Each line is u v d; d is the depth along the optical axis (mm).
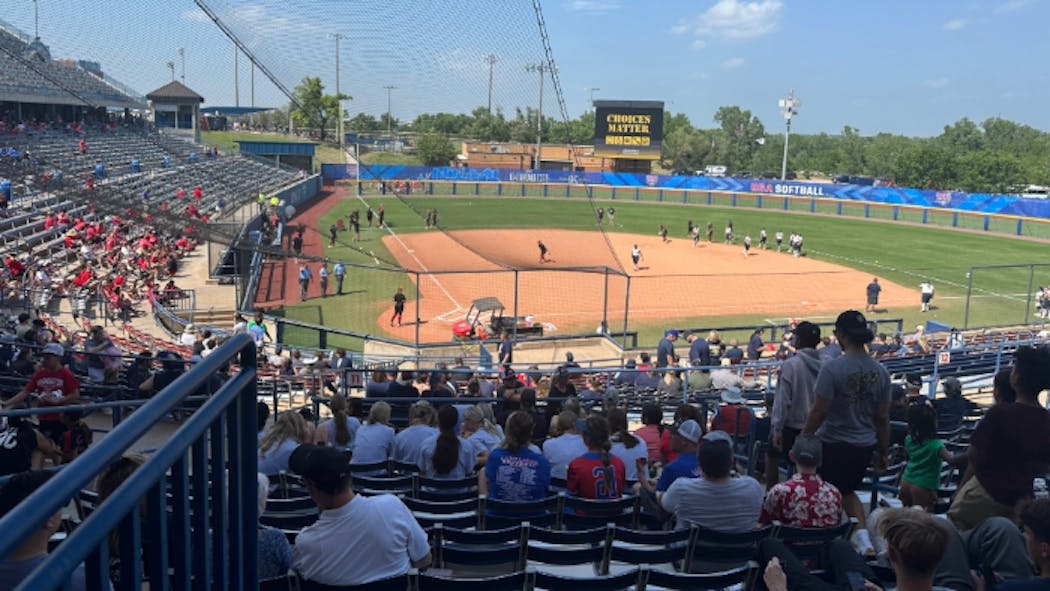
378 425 9328
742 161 158000
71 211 37781
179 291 30516
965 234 68000
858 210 80250
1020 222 67938
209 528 2025
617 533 5996
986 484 5535
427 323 33906
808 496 5812
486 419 10016
